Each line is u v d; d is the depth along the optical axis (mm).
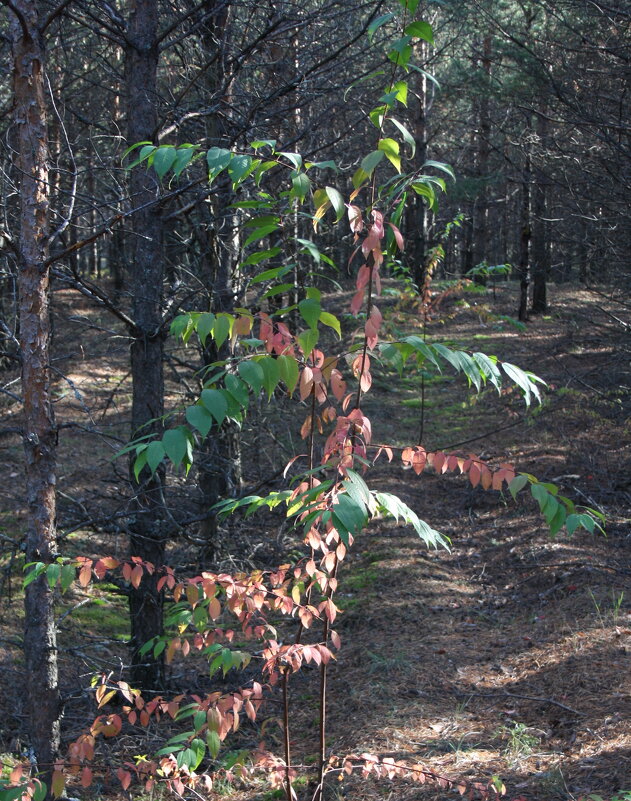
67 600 8180
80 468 10305
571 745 4438
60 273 5082
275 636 2771
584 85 7863
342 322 10039
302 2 6402
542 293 20484
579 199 8375
